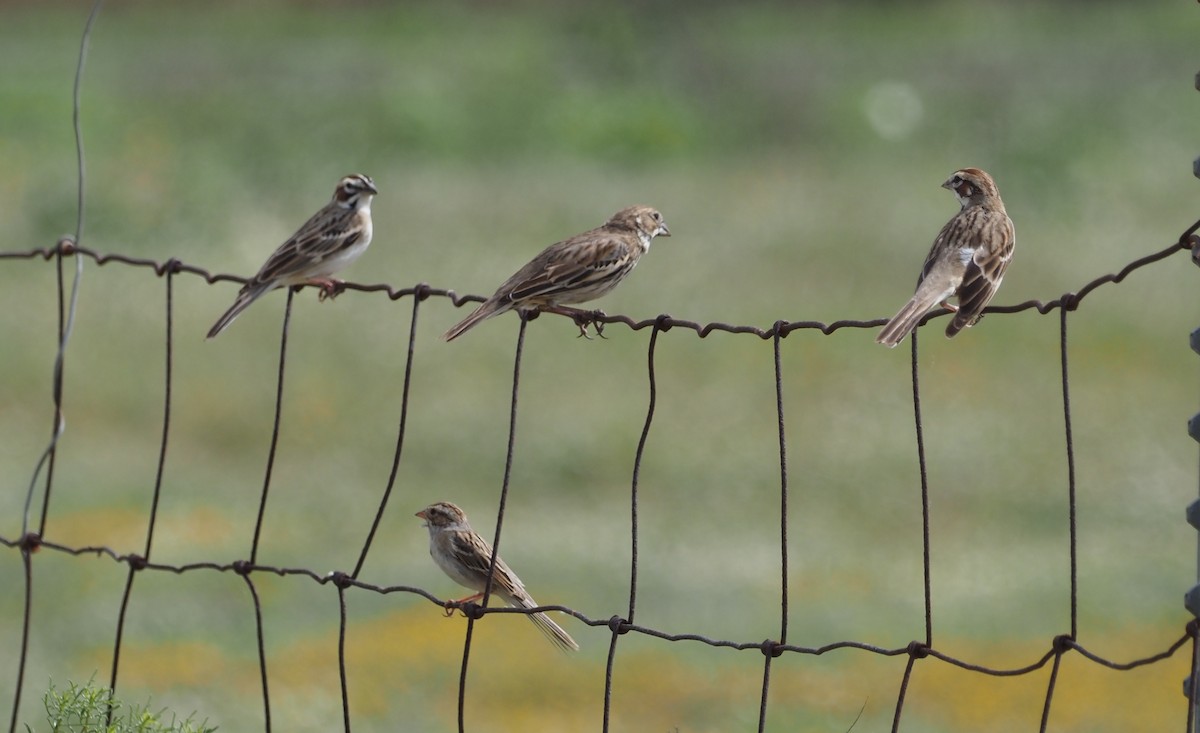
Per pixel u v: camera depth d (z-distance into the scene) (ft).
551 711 39.09
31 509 54.03
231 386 65.46
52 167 92.53
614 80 130.31
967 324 21.76
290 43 151.94
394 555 50.70
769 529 53.52
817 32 158.20
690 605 45.93
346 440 61.41
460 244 81.71
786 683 40.29
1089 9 168.45
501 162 106.73
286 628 43.91
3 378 65.77
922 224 85.25
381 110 111.86
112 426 63.05
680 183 97.86
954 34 158.10
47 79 125.39
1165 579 47.93
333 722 38.32
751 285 75.20
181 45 149.18
